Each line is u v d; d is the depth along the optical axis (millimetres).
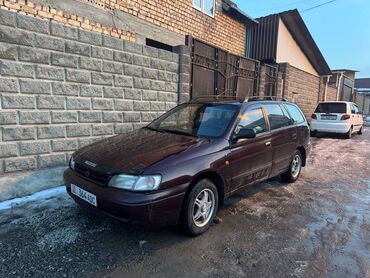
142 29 7105
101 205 3012
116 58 5223
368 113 36938
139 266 2695
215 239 3244
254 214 3961
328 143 10898
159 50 6059
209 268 2703
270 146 4469
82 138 4863
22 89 4035
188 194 3158
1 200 3967
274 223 3691
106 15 6215
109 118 5254
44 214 3664
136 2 6879
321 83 17234
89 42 4762
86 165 3248
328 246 3148
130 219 2832
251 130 3711
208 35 9469
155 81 6055
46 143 4395
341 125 11922
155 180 2883
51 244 3002
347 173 6363
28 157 4211
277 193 4863
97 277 2521
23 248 2910
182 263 2768
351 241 3270
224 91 8453
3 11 3742
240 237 3305
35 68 4133
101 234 3238
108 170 3006
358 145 10461
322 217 3918
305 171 6469
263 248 3078
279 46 12789
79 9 5645
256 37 12766
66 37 4438
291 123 5305
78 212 3750
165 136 3852
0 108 3857
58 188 4531
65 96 4543
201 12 9008
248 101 4477
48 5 5094
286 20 12805
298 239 3289
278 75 11812
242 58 9148
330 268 2746
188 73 6793
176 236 3273
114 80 5246
